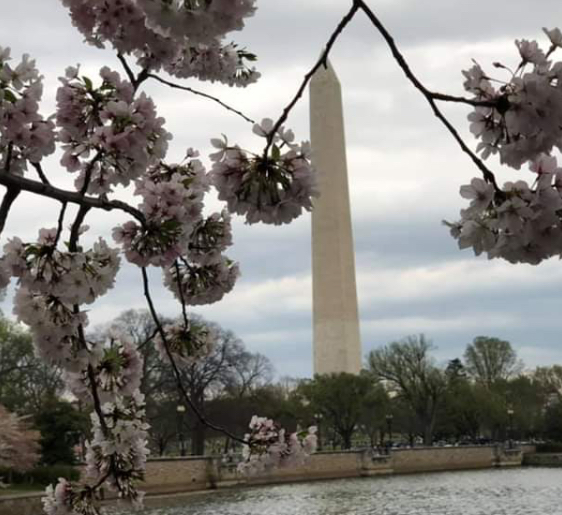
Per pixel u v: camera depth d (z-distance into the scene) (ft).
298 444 26.02
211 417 281.95
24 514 142.10
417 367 344.28
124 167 21.57
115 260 22.47
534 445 361.30
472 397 354.54
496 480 246.27
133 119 20.92
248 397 303.48
